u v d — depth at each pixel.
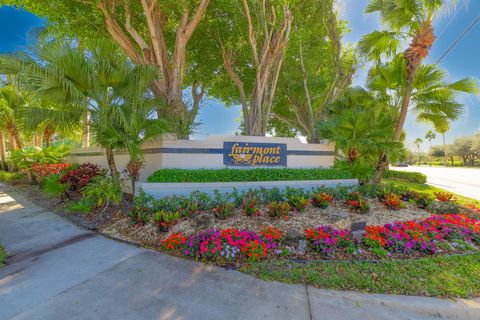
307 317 2.38
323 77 13.96
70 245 4.20
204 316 2.38
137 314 2.41
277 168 8.05
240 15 9.64
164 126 6.28
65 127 5.91
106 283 2.97
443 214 5.75
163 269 3.31
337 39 11.90
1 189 10.34
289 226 4.76
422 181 14.47
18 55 5.05
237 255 3.56
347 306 2.55
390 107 9.61
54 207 6.88
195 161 7.40
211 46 10.95
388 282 2.95
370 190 7.43
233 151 7.87
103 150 9.91
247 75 12.23
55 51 5.14
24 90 4.93
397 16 8.28
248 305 2.55
